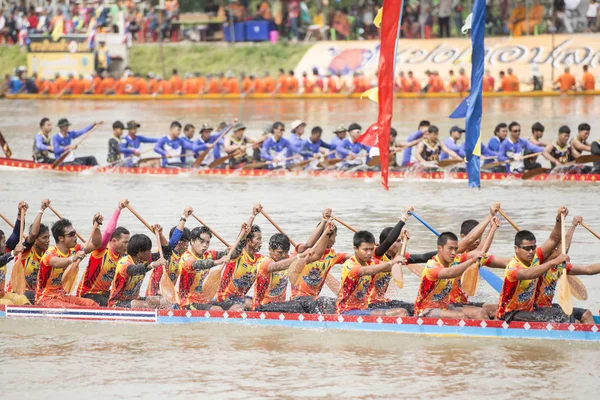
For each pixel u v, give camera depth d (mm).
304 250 28609
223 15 130000
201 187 55375
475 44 36719
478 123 36812
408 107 100250
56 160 62250
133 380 24156
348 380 23797
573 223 26938
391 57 35156
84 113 102438
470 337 26797
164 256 29438
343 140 58500
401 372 24297
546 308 27016
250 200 50250
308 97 115938
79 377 24453
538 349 25797
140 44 133250
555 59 108688
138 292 29875
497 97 107125
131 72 122312
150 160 61156
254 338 27391
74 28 129125
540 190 51594
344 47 120938
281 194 52281
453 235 26562
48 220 44719
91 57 124750
